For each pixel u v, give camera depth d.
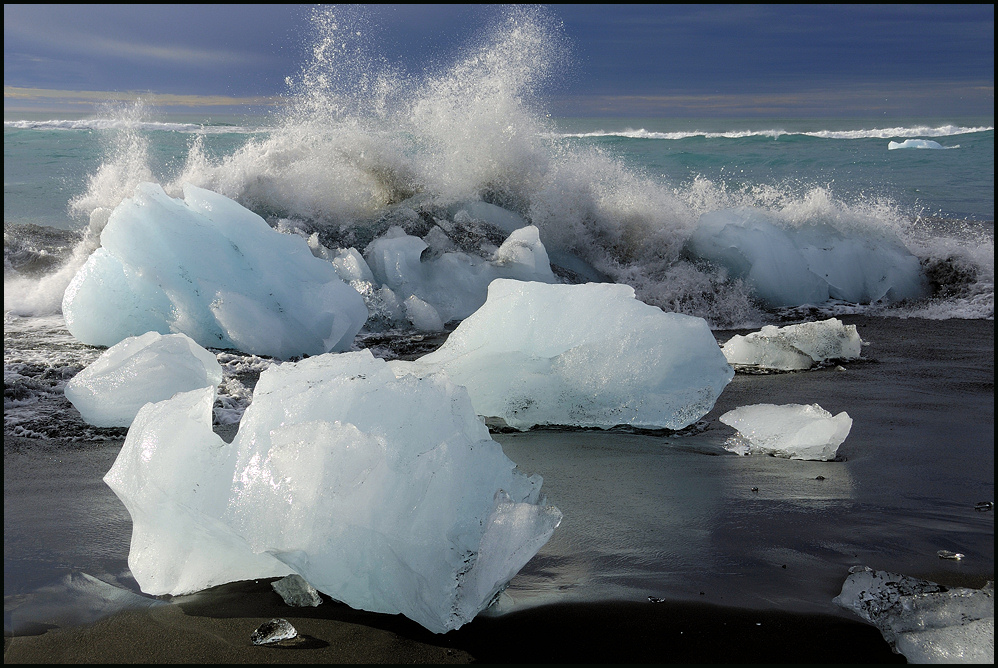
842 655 1.61
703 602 1.81
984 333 5.41
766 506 2.41
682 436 3.26
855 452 2.98
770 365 4.54
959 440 3.10
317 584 1.77
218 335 5.01
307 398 1.89
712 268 6.88
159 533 1.84
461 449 1.79
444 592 1.61
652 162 18.75
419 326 5.79
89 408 3.31
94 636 1.67
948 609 1.73
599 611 1.77
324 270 5.43
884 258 6.87
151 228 4.86
